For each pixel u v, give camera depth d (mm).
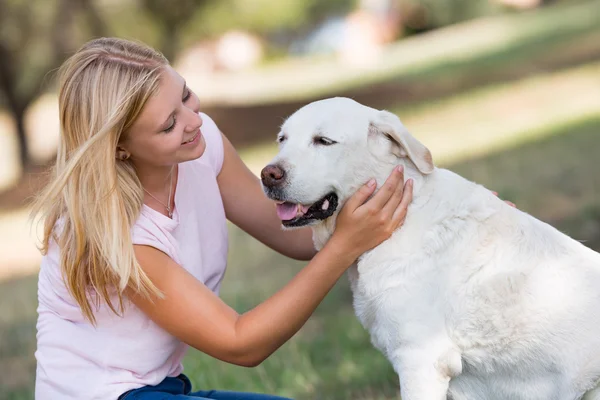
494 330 2836
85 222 2611
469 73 15828
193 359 4691
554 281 2873
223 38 23469
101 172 2590
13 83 15547
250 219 3264
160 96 2619
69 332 2793
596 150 8695
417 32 26219
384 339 2910
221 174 3188
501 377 2932
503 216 2980
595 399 2828
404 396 2844
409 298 2842
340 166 2971
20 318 7293
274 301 2738
